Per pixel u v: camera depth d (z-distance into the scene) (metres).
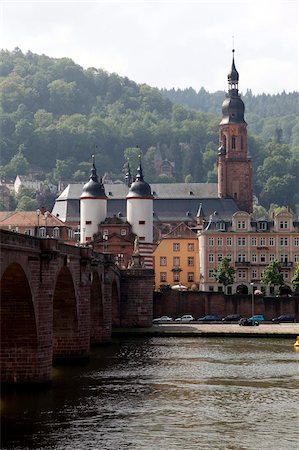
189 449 138.25
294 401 177.88
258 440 144.12
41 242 180.00
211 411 166.75
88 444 140.38
